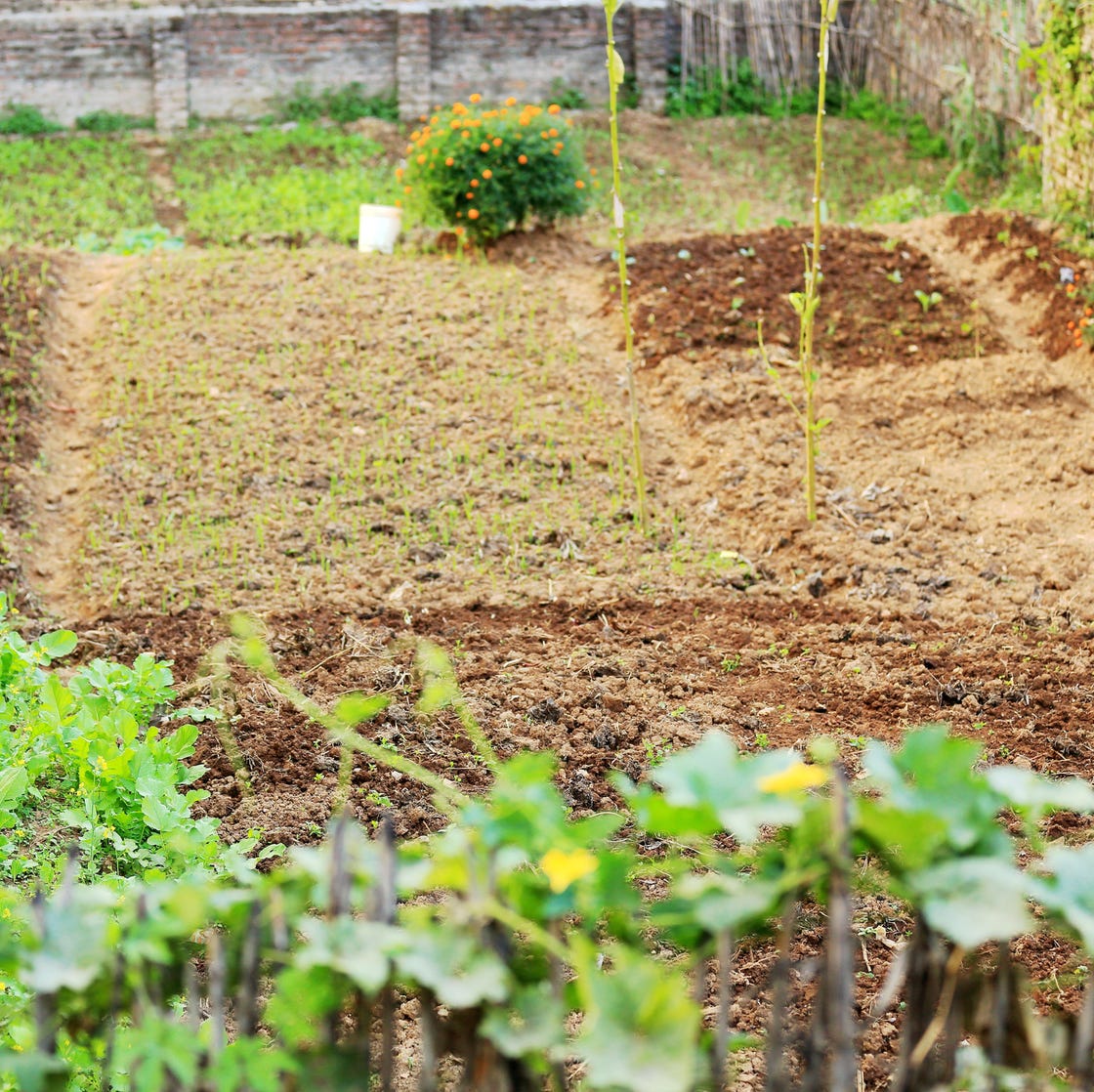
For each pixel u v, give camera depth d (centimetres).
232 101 1662
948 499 666
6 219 1246
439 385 786
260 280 912
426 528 655
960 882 151
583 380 797
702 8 1661
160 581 607
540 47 1675
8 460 710
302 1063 166
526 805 160
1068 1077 247
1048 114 1027
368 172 1438
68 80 1636
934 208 1232
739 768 159
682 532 655
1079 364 779
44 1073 163
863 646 543
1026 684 506
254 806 426
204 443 730
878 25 1647
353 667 525
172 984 182
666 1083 135
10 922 285
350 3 1728
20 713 444
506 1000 165
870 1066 297
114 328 856
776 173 1444
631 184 1409
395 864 162
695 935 171
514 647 543
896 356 805
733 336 824
